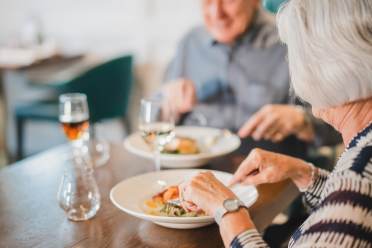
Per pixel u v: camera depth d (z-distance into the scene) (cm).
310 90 88
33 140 398
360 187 77
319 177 120
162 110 144
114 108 324
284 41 92
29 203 118
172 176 126
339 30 83
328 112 92
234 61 221
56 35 377
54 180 136
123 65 321
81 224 106
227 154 158
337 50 83
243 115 216
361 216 76
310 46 86
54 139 392
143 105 139
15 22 392
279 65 216
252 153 119
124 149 166
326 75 85
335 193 78
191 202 103
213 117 218
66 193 109
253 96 217
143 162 151
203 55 228
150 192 118
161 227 105
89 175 112
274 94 215
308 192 121
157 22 337
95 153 158
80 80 301
